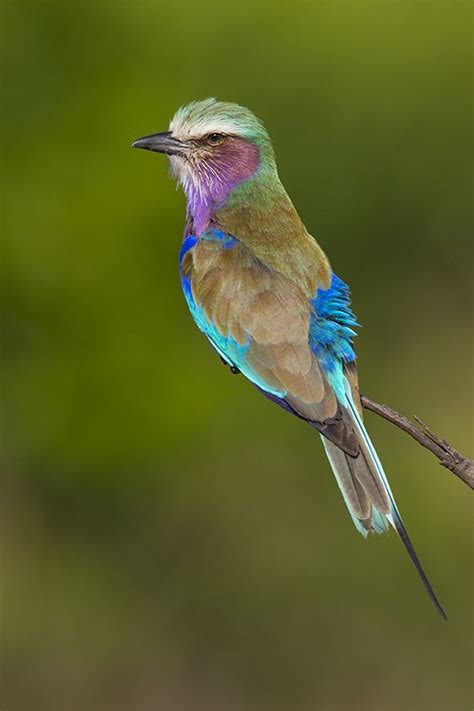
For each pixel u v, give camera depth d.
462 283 22.44
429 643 17.78
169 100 19.78
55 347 17.92
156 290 18.03
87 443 17.80
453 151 22.23
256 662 18.06
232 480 18.72
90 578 18.50
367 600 18.14
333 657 17.86
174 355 17.95
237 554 18.58
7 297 17.94
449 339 22.28
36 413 17.86
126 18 20.64
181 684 18.05
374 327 22.23
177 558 18.66
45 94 19.58
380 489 8.35
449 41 22.06
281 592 18.31
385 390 21.73
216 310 9.23
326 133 21.92
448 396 21.84
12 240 17.98
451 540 18.64
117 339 17.80
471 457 20.88
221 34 21.58
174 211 18.30
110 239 17.98
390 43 22.00
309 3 21.78
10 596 18.23
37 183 18.36
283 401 8.84
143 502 18.56
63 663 18.12
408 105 22.05
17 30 19.75
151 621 18.39
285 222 9.71
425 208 22.28
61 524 18.53
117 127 18.95
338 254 22.09
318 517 18.67
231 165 9.95
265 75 21.78
